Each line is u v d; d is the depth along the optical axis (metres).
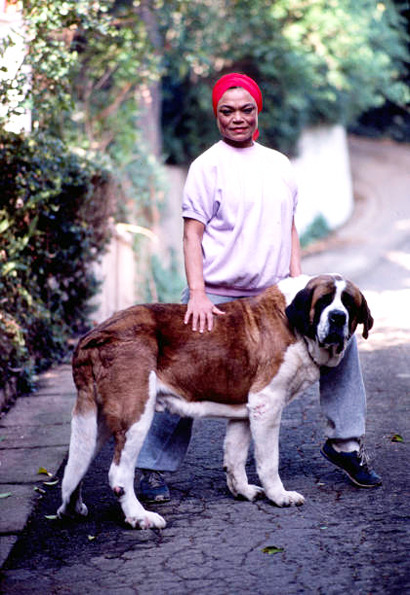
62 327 8.20
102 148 13.19
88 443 3.96
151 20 14.71
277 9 18.67
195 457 5.15
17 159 6.93
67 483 4.01
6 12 7.61
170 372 4.05
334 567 3.49
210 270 4.32
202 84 20.89
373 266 17.34
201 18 16.80
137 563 3.63
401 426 5.66
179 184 21.58
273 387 4.07
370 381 7.05
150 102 16.53
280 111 22.09
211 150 4.34
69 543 3.88
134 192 14.23
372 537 3.78
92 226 9.05
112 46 11.50
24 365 6.82
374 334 9.29
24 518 4.16
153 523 3.99
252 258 4.27
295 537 3.82
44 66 7.64
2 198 7.01
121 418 3.92
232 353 4.06
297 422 5.85
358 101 25.86
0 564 3.64
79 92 12.69
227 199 4.23
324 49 20.36
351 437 4.41
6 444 5.43
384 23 24.02
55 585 3.46
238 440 4.32
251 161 4.31
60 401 6.52
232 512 4.18
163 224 17.89
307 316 3.92
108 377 3.93
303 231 22.48
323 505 4.21
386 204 27.95
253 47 19.39
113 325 4.00
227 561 3.61
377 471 4.71
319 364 4.09
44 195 6.97
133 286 12.73
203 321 4.08
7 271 6.56
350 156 35.16
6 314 6.65
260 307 4.13
